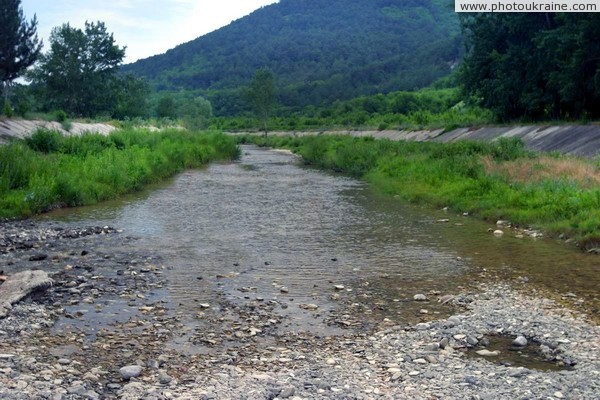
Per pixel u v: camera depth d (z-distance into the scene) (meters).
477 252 15.55
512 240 17.05
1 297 10.80
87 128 53.50
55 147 34.62
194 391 7.26
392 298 11.53
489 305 10.98
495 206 21.16
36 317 10.03
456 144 33.84
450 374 7.87
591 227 16.44
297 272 13.49
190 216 21.44
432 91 113.69
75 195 23.86
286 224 19.86
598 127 33.06
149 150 39.91
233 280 12.78
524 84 46.56
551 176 22.89
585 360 8.32
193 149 48.25
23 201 21.73
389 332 9.61
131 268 13.66
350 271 13.61
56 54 76.19
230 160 53.34
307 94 159.00
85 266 13.76
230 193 28.39
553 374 7.84
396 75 174.88
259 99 91.44
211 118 131.88
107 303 11.03
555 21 44.09
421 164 31.59
